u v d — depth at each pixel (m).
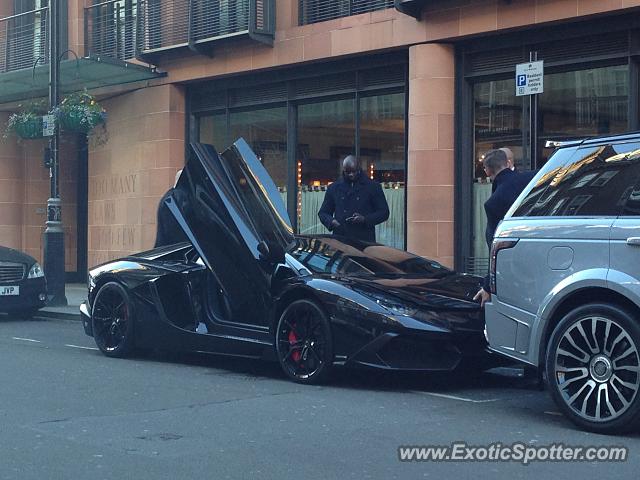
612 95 12.79
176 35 17.62
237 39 16.48
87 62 17.03
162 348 9.67
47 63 19.53
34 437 6.23
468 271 14.31
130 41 18.84
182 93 18.33
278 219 9.05
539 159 13.62
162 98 18.27
